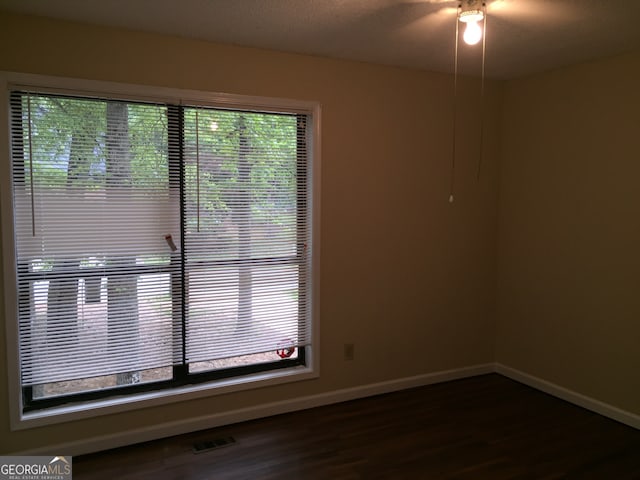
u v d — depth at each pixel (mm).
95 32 2451
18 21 2299
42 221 2432
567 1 2100
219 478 2371
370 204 3281
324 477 2387
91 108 2492
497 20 2342
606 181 3012
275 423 2969
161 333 2742
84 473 2404
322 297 3170
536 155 3477
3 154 2305
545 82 3387
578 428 2922
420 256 3510
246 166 2891
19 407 2426
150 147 2637
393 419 3037
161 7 2207
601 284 3070
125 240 2615
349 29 2506
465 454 2619
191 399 2828
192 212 2771
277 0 2117
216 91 2748
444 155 3531
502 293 3807
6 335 2375
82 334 2551
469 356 3785
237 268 2914
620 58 2908
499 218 3801
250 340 2988
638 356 2883
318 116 3043
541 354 3508
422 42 2717
